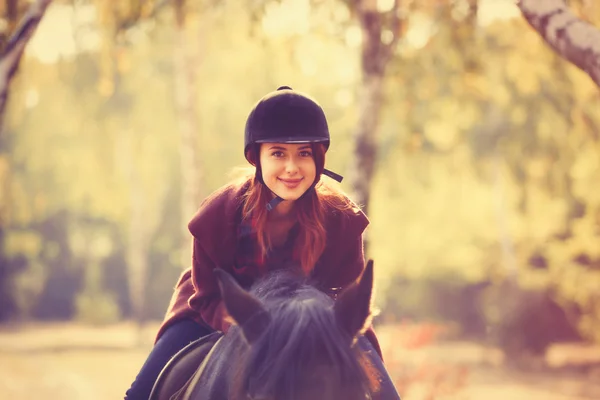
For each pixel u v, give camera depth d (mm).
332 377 2654
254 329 2752
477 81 10914
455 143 16906
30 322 48812
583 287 19875
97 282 46031
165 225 47938
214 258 3369
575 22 3934
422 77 10758
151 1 8195
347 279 3445
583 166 15023
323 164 3201
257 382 2654
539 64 11016
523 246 23984
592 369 23391
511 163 16281
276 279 3002
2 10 5691
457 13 9227
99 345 32938
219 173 36781
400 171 22328
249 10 9109
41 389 18156
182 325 3764
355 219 3355
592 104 10984
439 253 28875
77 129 31750
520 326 24578
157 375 3656
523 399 17969
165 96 33375
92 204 43062
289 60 11211
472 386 20125
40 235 49031
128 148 34562
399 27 9289
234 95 32812
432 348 29406
